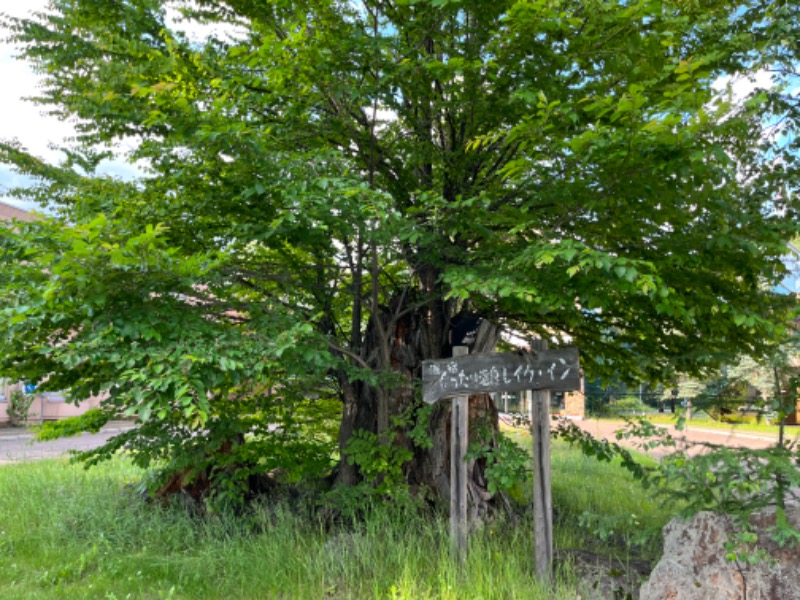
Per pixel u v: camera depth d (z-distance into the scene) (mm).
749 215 4746
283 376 6031
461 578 4617
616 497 8078
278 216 5031
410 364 6613
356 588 4695
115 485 7750
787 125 5215
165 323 4293
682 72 3986
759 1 5445
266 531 5910
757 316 4316
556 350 4891
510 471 4945
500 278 4480
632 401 7191
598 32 4727
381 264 6152
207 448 5863
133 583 4867
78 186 6352
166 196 5445
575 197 4660
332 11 5535
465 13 5477
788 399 4254
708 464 3863
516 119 5223
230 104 4645
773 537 3582
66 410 21562
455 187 6051
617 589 4469
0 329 4137
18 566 5246
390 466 5844
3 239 4547
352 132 5797
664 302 4281
